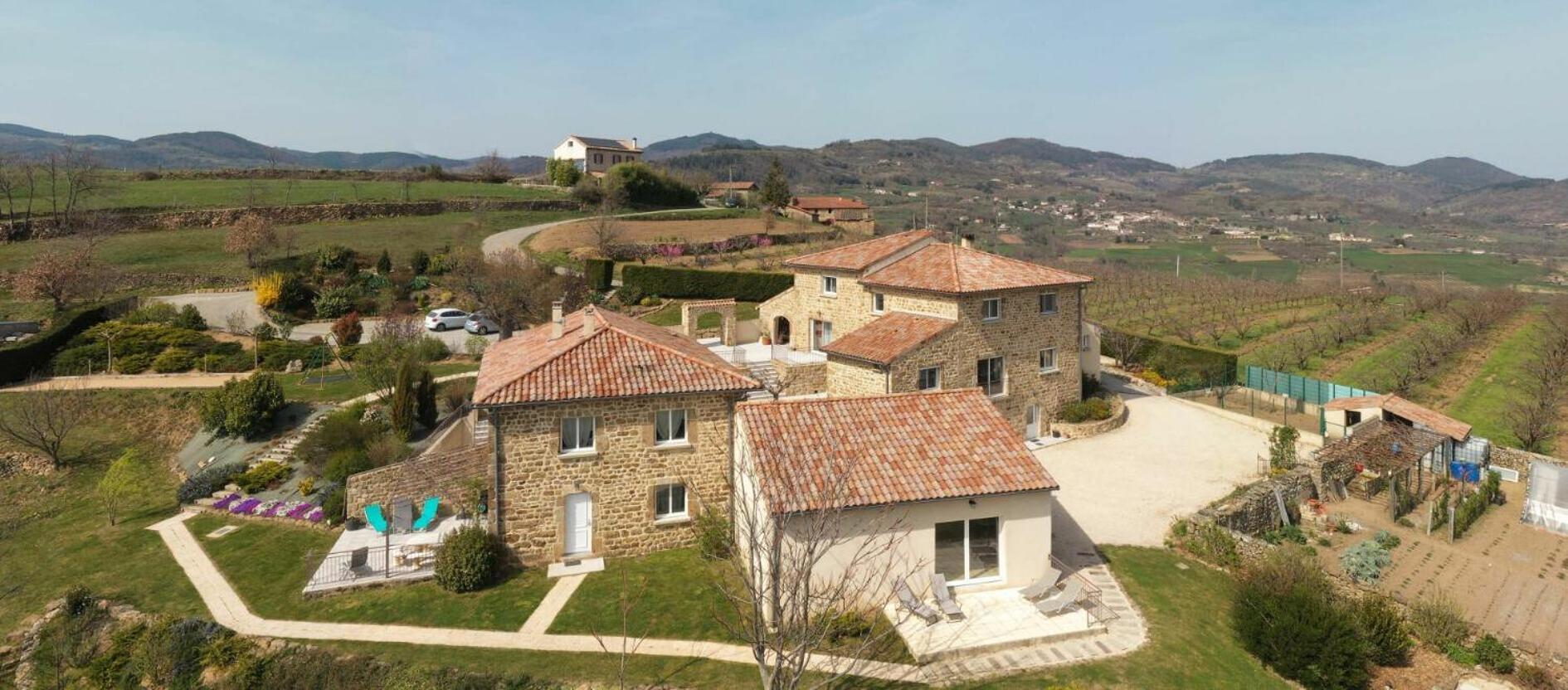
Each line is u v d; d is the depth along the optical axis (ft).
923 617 65.62
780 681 48.91
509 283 189.88
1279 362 186.09
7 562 91.15
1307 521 98.89
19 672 71.31
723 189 509.76
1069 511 94.68
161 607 76.23
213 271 215.92
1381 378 175.42
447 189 372.38
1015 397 123.24
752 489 71.36
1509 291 280.92
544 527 79.15
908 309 124.98
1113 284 286.25
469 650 64.80
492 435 77.10
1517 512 104.42
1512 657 66.74
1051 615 67.72
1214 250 455.22
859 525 66.59
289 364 156.56
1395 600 74.74
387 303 200.34
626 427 79.87
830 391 122.72
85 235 229.04
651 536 81.46
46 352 154.10
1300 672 62.69
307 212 291.99
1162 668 61.52
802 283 150.30
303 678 62.44
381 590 76.38
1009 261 129.49
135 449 125.29
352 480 93.09
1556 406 145.89
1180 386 159.63
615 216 344.08
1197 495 99.96
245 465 112.27
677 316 202.90
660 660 62.64
